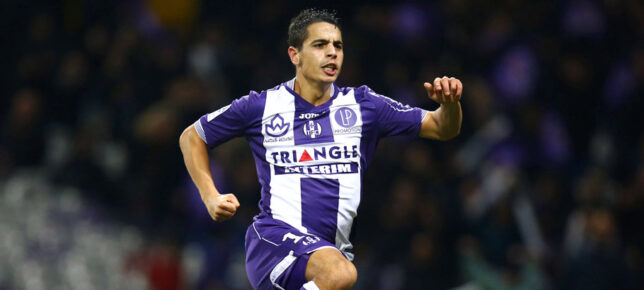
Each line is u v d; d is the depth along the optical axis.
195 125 15.88
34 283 32.75
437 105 34.22
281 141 15.38
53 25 42.47
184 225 34.25
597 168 31.06
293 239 14.78
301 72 15.52
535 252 28.45
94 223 36.78
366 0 39.97
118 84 40.00
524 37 36.34
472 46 36.31
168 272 31.33
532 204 30.73
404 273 28.17
